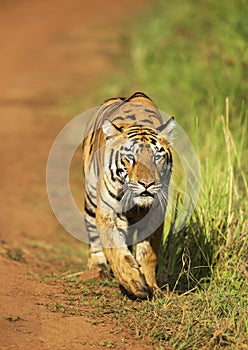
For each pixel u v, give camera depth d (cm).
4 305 931
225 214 1073
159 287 1038
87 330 875
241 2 1862
